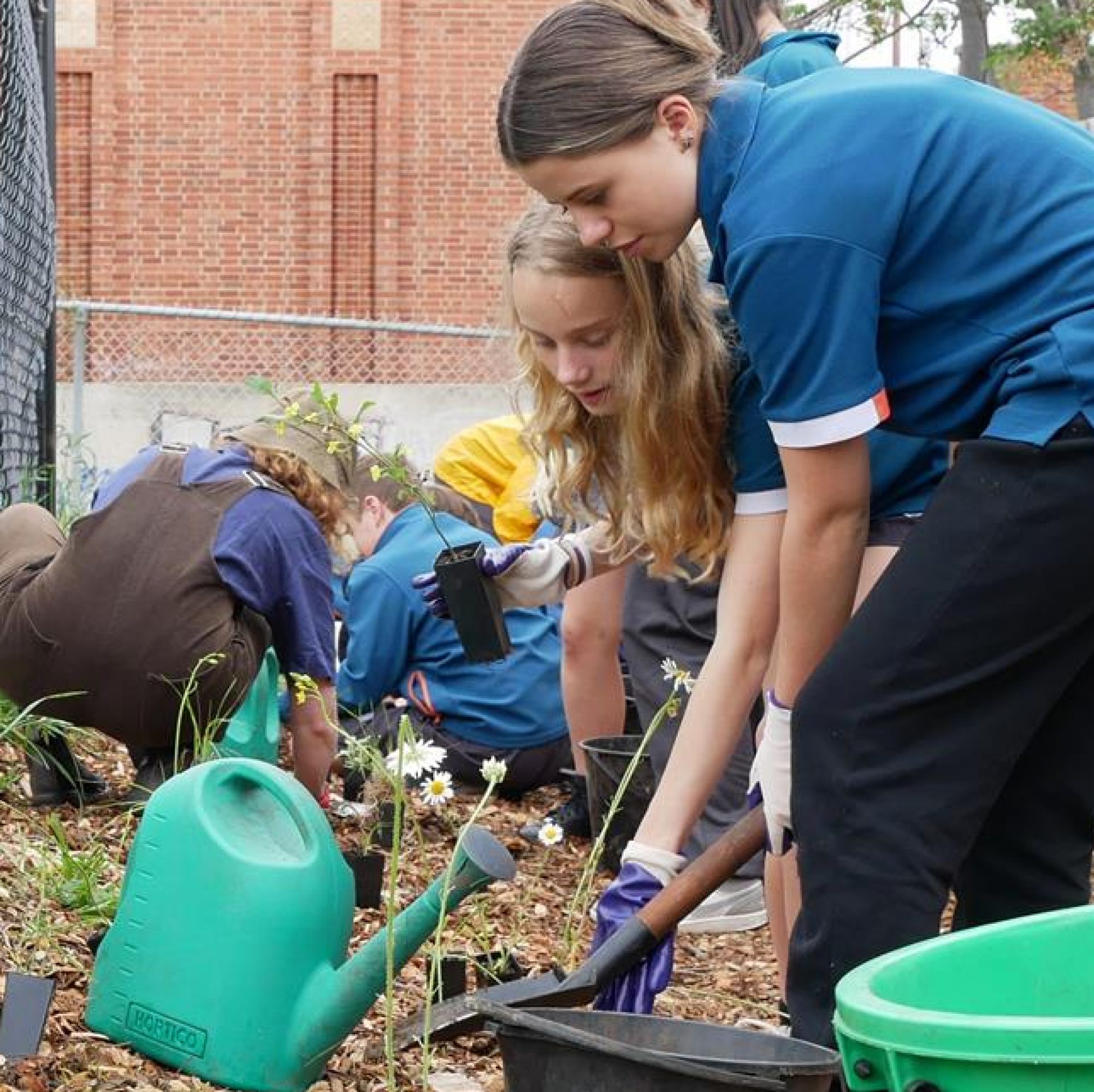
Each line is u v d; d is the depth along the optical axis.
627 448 2.96
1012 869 2.69
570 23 2.45
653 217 2.47
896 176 2.39
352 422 3.40
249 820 2.84
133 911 2.76
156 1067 2.71
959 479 2.38
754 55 4.45
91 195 18.12
